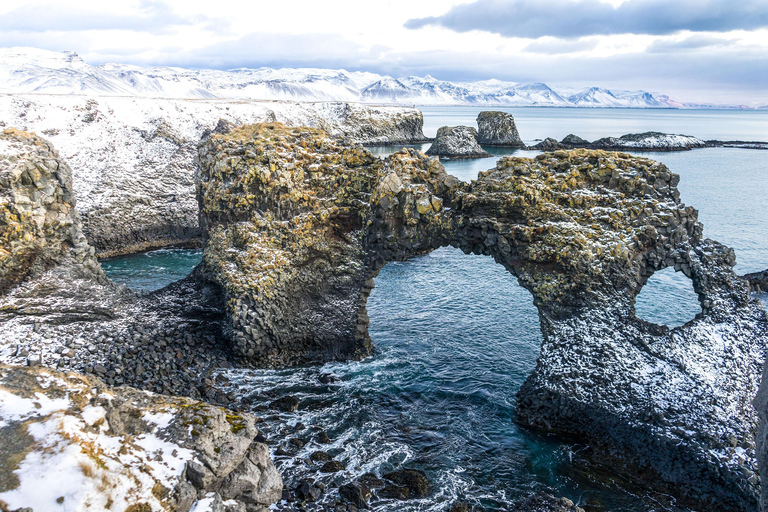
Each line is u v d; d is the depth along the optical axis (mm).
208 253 33969
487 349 33750
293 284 31859
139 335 30594
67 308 29922
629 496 22031
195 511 12961
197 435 14047
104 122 70250
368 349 33156
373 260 31766
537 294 27297
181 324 32281
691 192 85562
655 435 22875
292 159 32125
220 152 32719
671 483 22250
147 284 45000
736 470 20891
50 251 30484
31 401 13344
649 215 26344
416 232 30406
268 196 31641
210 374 30078
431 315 38812
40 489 11562
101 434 13359
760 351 25109
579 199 26859
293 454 23562
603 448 24281
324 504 20656
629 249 26266
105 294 32219
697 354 24750
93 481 12086
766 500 8273
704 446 21844
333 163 32750
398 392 29047
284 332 31734
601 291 26469
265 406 27516
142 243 56469
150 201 58375
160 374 28828
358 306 32594
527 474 23047
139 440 13719
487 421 26594
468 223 28828
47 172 30312
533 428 26094
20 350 26891
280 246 31656
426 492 21641
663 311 39344
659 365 24609
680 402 23297
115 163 61250
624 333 25750
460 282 45938
